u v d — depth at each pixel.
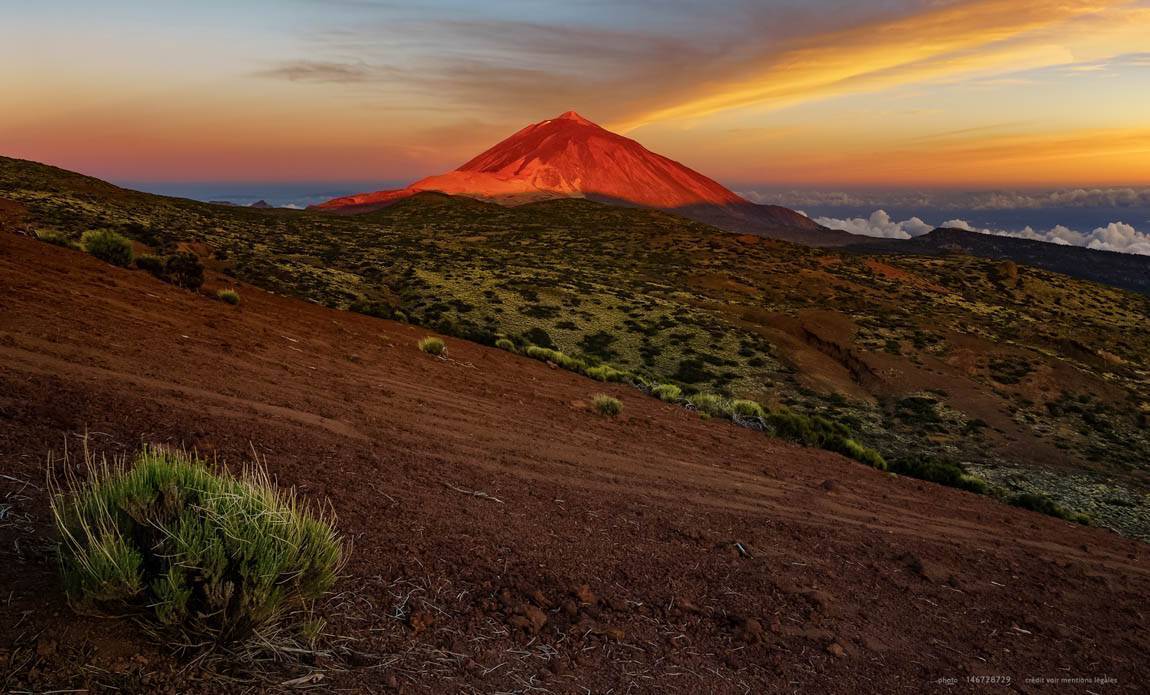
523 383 15.78
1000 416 44.84
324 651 2.80
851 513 8.81
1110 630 6.08
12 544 2.78
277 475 4.76
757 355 51.41
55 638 2.29
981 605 5.98
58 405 4.86
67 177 96.44
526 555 4.59
